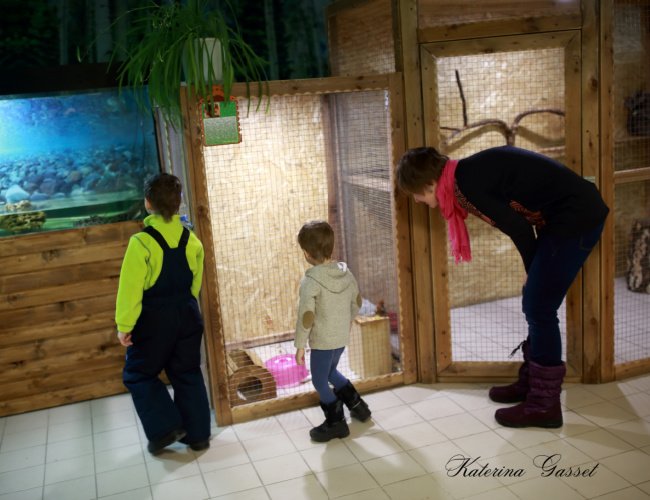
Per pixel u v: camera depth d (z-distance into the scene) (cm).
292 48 354
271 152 332
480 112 329
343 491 236
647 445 254
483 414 286
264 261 342
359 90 285
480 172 249
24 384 318
